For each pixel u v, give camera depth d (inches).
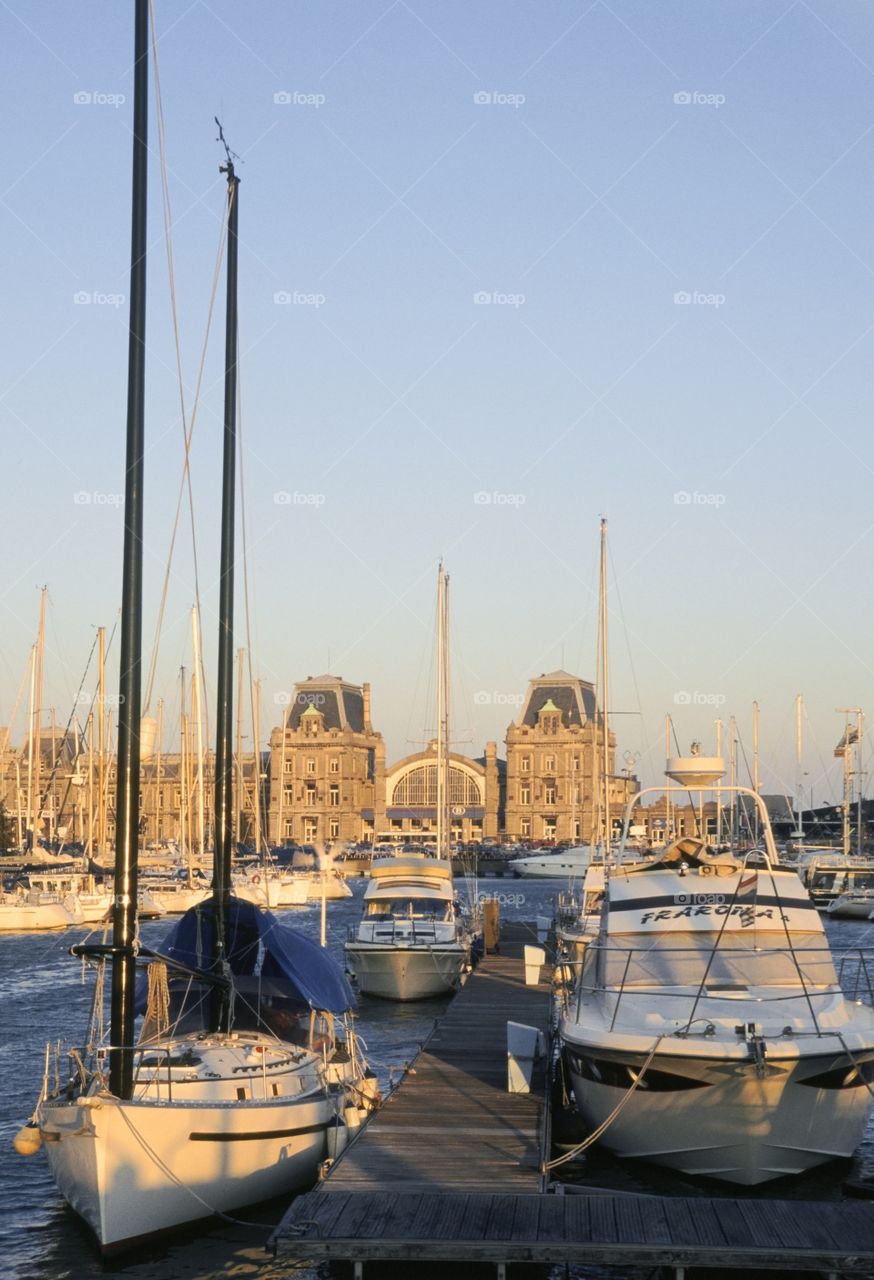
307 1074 1130.7
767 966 1197.1
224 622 1350.9
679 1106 1066.1
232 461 1386.6
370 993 2188.7
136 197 1026.1
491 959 2297.0
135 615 1002.1
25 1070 1662.2
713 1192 1085.8
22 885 4097.0
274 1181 1043.9
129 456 1012.5
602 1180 1117.1
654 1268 960.3
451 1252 844.6
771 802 6968.5
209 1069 1074.1
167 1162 963.3
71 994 2341.3
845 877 4729.3
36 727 4542.3
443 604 3528.5
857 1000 1327.5
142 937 3444.9
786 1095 1042.7
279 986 1242.6
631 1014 1160.8
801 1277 889.5
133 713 998.4
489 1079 1301.7
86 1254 987.9
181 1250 983.0
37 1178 1198.3
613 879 1296.8
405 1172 996.6
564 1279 964.6
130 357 1017.5
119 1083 973.2
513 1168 1007.0
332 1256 847.1
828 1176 1133.1
